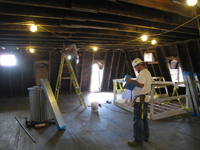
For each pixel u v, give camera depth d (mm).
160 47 5898
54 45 5512
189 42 4941
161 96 5363
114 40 5184
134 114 2377
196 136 2662
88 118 3750
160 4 2494
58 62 6906
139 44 5969
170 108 4289
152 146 2330
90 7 2439
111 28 3543
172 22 3217
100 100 6109
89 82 7984
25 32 3912
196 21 3570
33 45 5395
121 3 2543
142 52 6812
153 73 7074
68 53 4727
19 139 2615
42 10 2658
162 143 2422
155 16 3002
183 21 3363
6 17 2900
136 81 2314
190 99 3906
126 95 4453
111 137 2674
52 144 2432
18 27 3393
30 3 2174
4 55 5895
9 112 4340
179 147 2287
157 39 4902
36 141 2539
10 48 5809
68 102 5734
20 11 2541
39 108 3166
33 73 6727
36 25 3129
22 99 6387
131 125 3258
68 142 2496
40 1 2225
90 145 2389
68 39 4723
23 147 2342
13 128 3119
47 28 3594
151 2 2408
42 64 6848
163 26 3641
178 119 3584
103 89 8656
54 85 7602
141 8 2838
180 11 2721
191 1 2023
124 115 3982
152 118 3553
